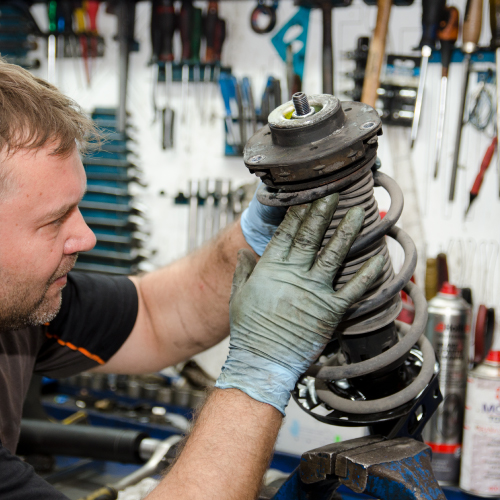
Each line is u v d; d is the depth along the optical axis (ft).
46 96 2.17
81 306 3.12
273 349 1.99
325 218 1.97
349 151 1.82
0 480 1.93
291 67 5.09
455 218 4.85
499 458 3.91
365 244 1.99
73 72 6.15
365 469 1.93
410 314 4.02
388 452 2.06
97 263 5.69
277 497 2.28
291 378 2.00
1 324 2.29
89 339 3.14
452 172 4.72
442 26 4.57
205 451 1.92
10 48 6.21
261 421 1.95
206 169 5.71
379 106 4.91
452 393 4.11
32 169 2.01
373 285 2.05
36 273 2.18
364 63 4.88
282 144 1.96
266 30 5.22
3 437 2.90
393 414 2.17
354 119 1.97
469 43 4.52
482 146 4.72
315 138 1.90
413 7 4.79
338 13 5.04
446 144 4.83
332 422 2.24
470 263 4.83
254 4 5.35
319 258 1.98
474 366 4.08
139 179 5.90
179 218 5.86
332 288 2.02
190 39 5.41
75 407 5.42
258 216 2.64
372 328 2.06
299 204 1.97
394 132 4.92
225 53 5.50
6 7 6.08
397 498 1.89
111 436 3.86
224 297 3.00
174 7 5.51
